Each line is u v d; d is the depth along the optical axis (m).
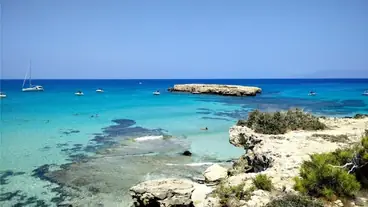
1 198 16.70
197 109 57.28
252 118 23.39
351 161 11.59
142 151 26.50
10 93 96.94
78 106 61.03
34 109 55.28
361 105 60.59
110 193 17.56
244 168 18.92
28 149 26.66
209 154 25.66
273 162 15.16
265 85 186.00
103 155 25.14
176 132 34.94
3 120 42.34
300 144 17.41
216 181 18.00
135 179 19.70
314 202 9.73
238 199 11.12
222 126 38.81
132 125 39.56
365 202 10.14
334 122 24.91
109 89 130.38
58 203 16.23
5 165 22.17
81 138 31.38
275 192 11.09
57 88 134.75
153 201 14.72
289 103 66.94
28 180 19.36
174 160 23.91
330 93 102.25
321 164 11.06
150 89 131.12
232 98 82.88
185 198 14.49
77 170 21.33
